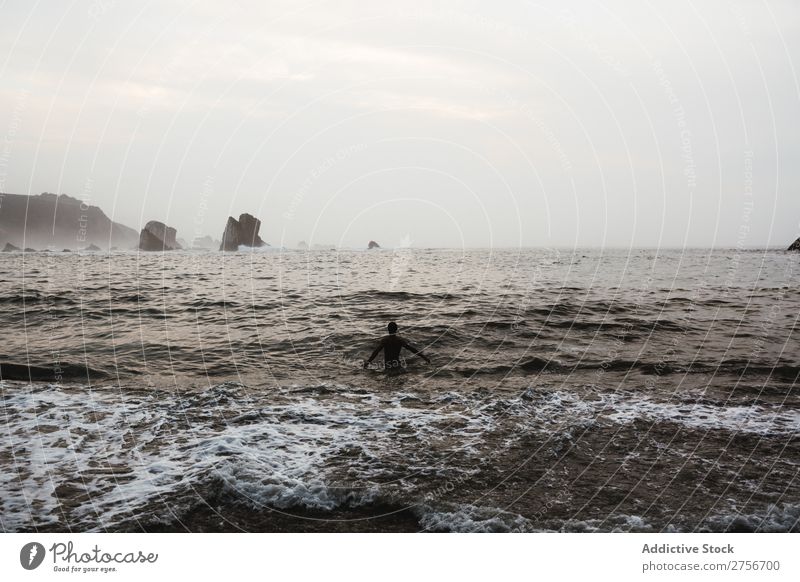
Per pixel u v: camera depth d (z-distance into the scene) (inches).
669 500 215.5
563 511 206.7
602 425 301.6
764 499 215.6
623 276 1339.8
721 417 315.3
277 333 571.8
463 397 357.1
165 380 390.3
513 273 1459.2
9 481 227.1
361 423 305.0
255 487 220.8
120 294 908.0
